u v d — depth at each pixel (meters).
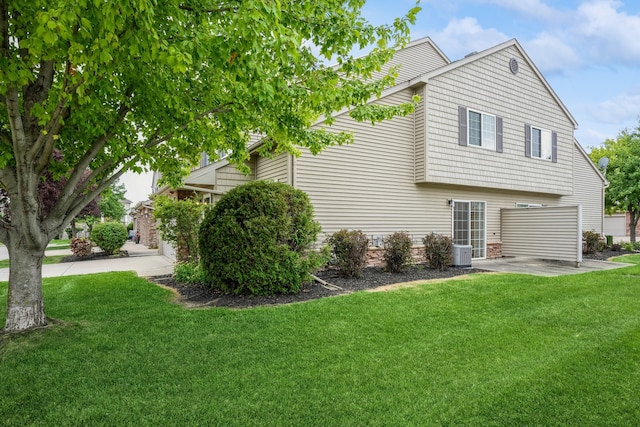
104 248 14.35
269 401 2.86
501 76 12.28
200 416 2.66
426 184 10.91
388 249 8.87
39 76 4.24
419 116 10.52
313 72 4.55
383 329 4.48
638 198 17.14
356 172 9.58
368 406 2.79
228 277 6.30
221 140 5.91
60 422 2.59
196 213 8.80
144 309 5.43
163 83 4.14
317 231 6.86
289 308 5.39
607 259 12.51
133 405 2.80
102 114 4.55
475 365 3.49
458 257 9.94
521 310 5.35
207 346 3.95
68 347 3.90
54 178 5.46
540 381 3.16
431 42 13.99
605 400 2.87
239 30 2.87
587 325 4.67
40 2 2.91
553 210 11.48
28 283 4.33
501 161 12.20
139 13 2.83
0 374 3.30
